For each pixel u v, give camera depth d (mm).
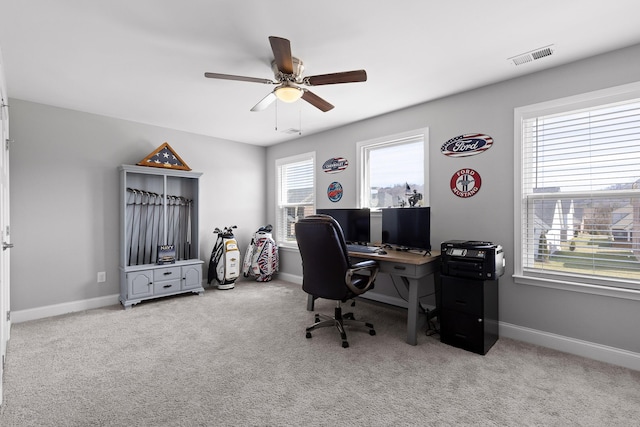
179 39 2141
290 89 2312
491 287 2598
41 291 3295
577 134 2484
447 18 1922
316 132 4555
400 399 1854
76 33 2053
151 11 1835
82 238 3572
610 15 1874
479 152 2953
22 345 2570
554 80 2539
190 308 3564
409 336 2625
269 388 1966
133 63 2477
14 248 3145
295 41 2172
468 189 3025
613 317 2291
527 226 2736
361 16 1901
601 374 2131
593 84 2363
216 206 4809
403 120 3537
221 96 3162
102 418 1677
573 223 2520
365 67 2557
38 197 3297
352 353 2453
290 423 1647
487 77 2736
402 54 2354
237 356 2395
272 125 4195
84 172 3600
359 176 3994
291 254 4996
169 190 4344
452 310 2586
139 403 1809
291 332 2869
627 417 1690
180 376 2104
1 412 1709
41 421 1648
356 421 1664
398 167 3701
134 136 3986
